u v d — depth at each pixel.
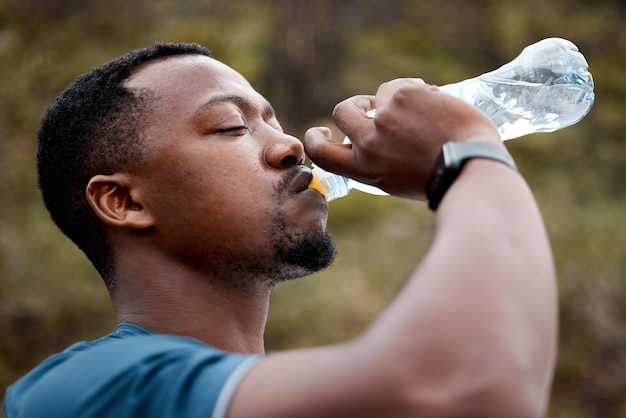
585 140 8.33
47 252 6.27
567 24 8.59
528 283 1.21
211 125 1.79
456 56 8.88
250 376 1.30
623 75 8.44
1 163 6.28
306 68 9.52
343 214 8.09
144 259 1.81
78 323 6.25
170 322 1.78
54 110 1.95
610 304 7.41
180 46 1.96
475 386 1.13
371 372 1.16
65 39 6.66
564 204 7.93
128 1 7.10
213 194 1.76
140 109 1.83
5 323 6.06
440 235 1.27
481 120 1.43
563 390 7.18
